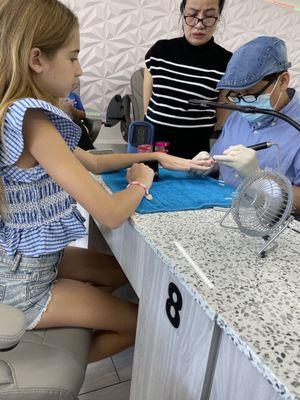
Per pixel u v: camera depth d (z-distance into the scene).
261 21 3.21
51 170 0.72
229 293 0.56
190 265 0.64
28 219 0.80
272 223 0.73
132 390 0.97
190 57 1.62
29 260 0.81
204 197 1.03
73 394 0.71
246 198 0.77
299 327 0.49
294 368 0.42
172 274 0.67
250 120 1.23
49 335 0.82
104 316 0.90
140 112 2.56
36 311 0.82
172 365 0.71
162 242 0.73
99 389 1.25
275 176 0.75
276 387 0.40
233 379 0.52
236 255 0.70
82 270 1.15
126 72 3.01
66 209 0.85
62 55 0.74
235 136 1.36
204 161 1.20
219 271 0.63
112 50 2.89
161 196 1.01
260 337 0.47
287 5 3.23
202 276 0.61
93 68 2.89
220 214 0.91
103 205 0.76
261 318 0.51
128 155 1.22
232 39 3.17
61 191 0.83
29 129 0.70
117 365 1.36
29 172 0.75
